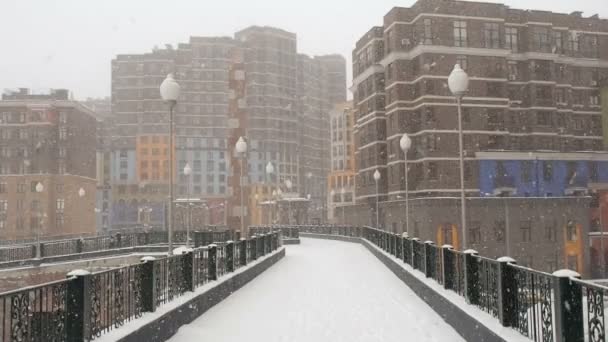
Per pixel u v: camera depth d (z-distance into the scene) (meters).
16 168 99.56
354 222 71.81
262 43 139.38
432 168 58.03
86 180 108.75
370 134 67.56
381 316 12.17
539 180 59.41
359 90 72.56
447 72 59.50
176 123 124.94
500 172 58.53
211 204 124.81
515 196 58.03
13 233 97.94
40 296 6.25
